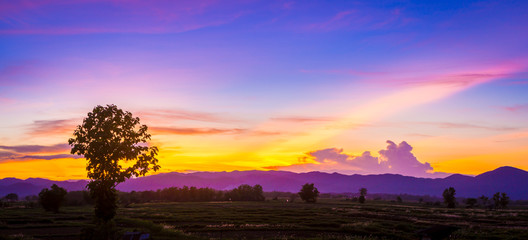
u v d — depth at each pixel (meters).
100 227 37.25
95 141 40.69
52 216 79.38
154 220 72.56
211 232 55.00
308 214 93.38
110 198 41.19
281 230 57.66
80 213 92.19
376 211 109.56
